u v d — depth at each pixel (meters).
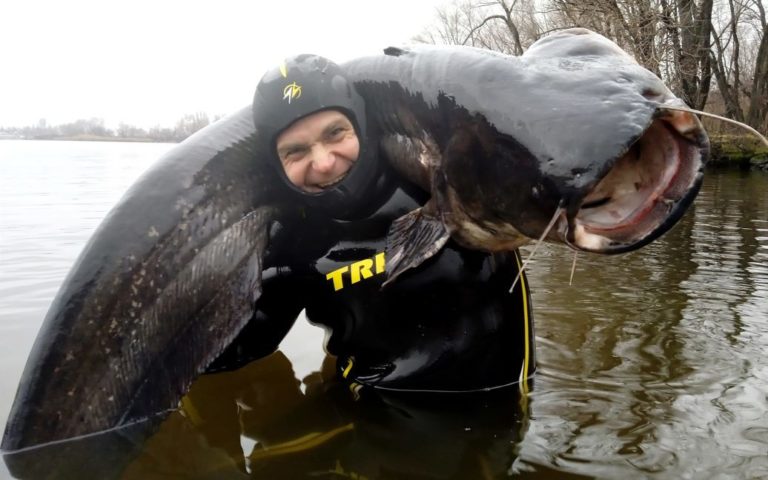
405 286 1.06
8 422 0.98
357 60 1.08
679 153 0.70
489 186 0.86
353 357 1.17
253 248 1.09
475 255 1.05
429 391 1.12
